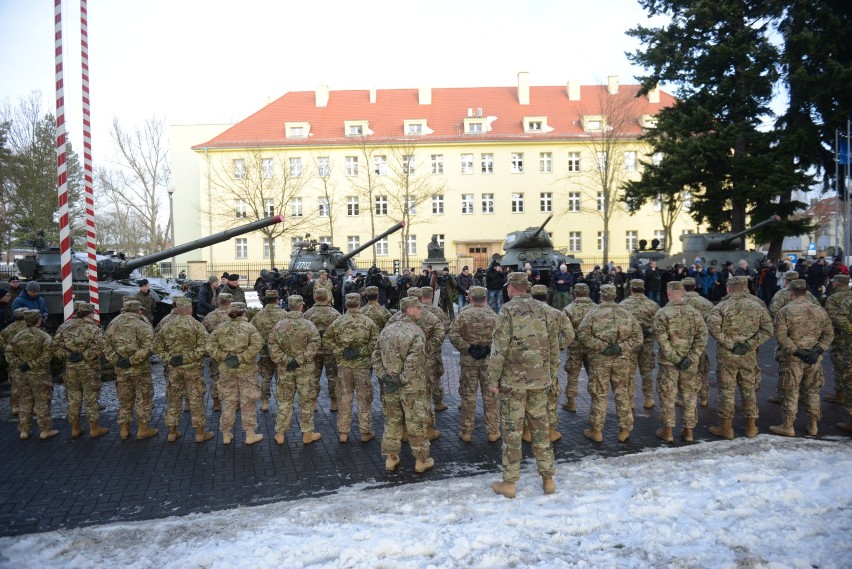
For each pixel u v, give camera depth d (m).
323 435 7.57
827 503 4.79
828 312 8.04
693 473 5.62
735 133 26.05
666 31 28.58
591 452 6.69
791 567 3.83
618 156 40.28
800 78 24.50
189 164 49.56
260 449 7.00
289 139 42.38
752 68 26.17
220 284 13.38
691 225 43.12
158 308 16.44
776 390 9.62
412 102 46.62
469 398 7.12
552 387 6.89
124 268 13.77
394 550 4.15
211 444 7.23
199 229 49.38
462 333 7.05
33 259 13.49
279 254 43.06
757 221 27.58
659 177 28.77
